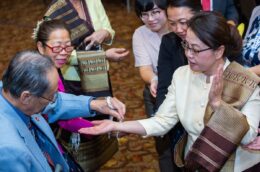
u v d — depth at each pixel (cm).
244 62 218
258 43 209
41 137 162
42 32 193
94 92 222
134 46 240
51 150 166
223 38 146
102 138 237
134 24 537
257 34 213
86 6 246
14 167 122
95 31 243
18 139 127
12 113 135
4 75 134
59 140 200
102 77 221
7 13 613
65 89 212
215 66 156
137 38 238
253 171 165
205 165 152
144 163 287
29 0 664
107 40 251
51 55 192
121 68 423
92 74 219
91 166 237
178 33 184
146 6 215
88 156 232
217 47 147
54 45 190
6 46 496
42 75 131
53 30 191
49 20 201
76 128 198
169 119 176
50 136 165
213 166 151
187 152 171
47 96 135
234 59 164
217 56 152
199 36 146
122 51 232
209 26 145
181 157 179
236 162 159
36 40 198
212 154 151
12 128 130
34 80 130
